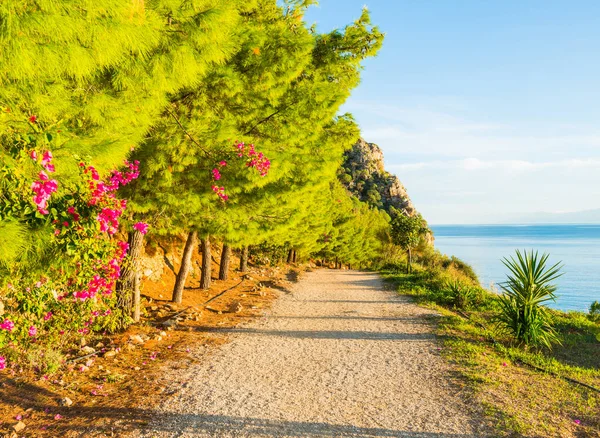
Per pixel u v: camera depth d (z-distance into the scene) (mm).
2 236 3164
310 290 18516
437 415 5219
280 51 7254
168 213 9070
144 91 4547
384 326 10789
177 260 17141
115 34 3277
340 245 41188
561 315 13570
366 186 118375
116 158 4336
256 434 4660
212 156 6883
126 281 9273
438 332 9969
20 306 5508
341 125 10336
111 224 4410
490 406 5438
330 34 9234
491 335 9805
